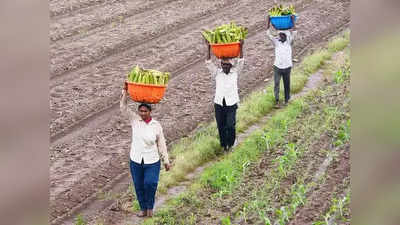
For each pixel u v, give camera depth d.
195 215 25.03
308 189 25.91
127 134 28.03
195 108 29.47
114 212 25.05
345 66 29.88
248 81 30.83
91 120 28.59
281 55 28.89
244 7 34.06
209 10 34.44
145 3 34.31
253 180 26.47
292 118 28.94
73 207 25.44
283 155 27.44
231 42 26.06
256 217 24.97
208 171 26.78
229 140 27.56
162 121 28.92
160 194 25.97
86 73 30.20
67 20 32.38
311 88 29.95
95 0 34.38
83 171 26.84
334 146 27.48
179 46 32.78
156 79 23.03
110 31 33.03
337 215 24.62
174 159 27.22
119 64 31.11
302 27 32.19
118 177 26.66
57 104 28.75
